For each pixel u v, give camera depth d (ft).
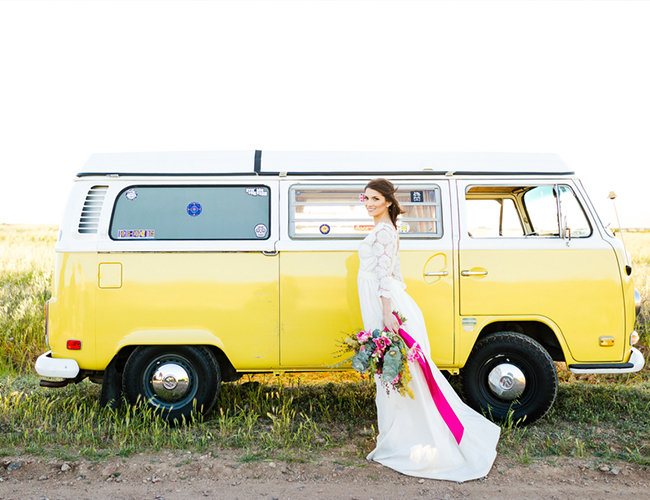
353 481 10.41
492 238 13.42
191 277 13.00
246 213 13.42
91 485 10.19
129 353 13.84
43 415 14.23
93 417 13.84
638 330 22.06
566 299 13.16
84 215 13.19
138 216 13.29
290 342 13.10
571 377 19.12
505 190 15.21
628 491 10.02
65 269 12.92
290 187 13.48
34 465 10.99
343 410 15.07
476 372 13.35
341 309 13.12
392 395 11.32
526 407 13.21
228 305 13.03
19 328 22.38
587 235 13.55
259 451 11.87
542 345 14.43
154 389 13.19
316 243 13.23
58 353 12.90
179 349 13.14
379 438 11.69
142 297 12.91
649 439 12.71
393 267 11.83
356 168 13.64
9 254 38.17
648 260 32.89
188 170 13.43
